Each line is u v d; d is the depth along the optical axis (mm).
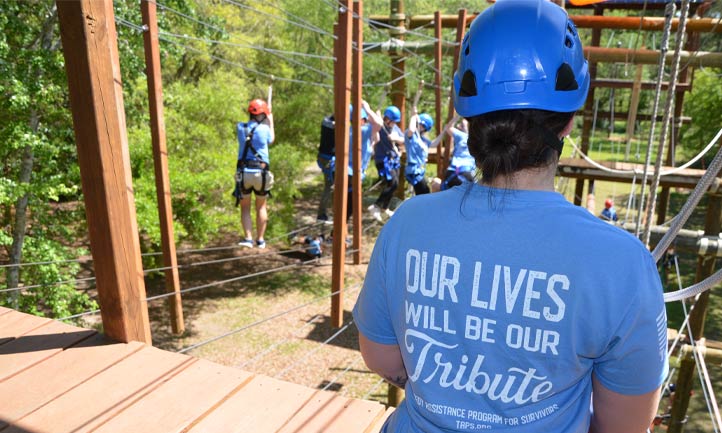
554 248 839
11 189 9234
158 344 12180
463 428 922
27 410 2033
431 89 18766
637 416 899
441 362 921
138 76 11031
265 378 2312
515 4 977
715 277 1905
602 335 821
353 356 11773
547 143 895
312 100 18188
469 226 900
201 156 13234
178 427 1977
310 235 17156
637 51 7918
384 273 1014
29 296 10469
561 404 892
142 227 11594
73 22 2066
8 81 8820
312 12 18484
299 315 13523
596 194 26375
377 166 10391
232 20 17531
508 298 852
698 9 9000
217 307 14023
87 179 2283
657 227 6664
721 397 11375
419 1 20453
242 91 16047
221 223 13570
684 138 20688
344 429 2045
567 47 940
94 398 2117
